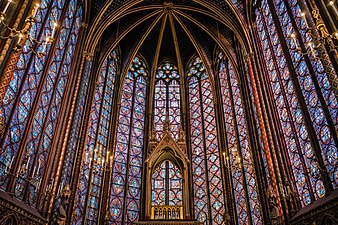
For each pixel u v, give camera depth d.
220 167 17.78
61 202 11.59
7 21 8.16
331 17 8.86
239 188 16.11
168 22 22.38
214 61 21.98
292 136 11.67
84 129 15.60
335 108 9.09
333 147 9.05
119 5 18.11
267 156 12.62
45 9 11.35
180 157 16.36
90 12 17.12
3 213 7.79
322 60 9.02
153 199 17.09
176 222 13.51
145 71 23.02
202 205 17.44
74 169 14.07
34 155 10.61
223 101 20.03
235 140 17.55
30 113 10.23
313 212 9.18
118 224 16.25
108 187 16.53
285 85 12.54
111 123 19.14
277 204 11.32
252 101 16.17
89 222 14.91
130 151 19.11
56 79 12.70
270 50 14.20
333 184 8.96
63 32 13.59
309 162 10.37
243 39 17.06
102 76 19.64
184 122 20.70
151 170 16.36
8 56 8.09
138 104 21.38
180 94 22.11
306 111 10.73
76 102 14.34
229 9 17.84
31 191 10.20
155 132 18.22
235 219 15.70
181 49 23.53
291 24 12.15
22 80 9.63
